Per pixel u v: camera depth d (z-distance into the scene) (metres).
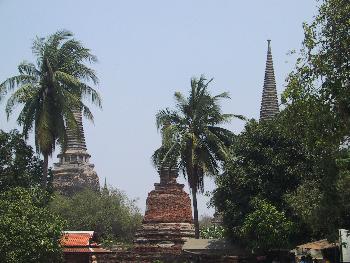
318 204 32.06
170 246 60.62
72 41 48.03
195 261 49.72
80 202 85.56
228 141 52.41
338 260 37.62
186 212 64.81
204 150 51.25
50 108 45.88
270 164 43.06
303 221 37.72
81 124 86.12
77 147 98.81
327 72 24.19
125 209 89.44
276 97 68.69
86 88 47.31
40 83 46.72
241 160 44.75
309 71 24.77
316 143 25.56
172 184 65.69
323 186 30.45
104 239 76.88
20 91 45.19
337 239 31.47
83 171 97.88
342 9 24.20
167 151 51.78
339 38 24.25
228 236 45.25
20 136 46.50
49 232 36.56
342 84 23.95
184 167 52.03
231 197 44.12
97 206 85.31
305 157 42.06
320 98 24.45
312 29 24.89
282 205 41.81
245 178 43.16
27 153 46.81
